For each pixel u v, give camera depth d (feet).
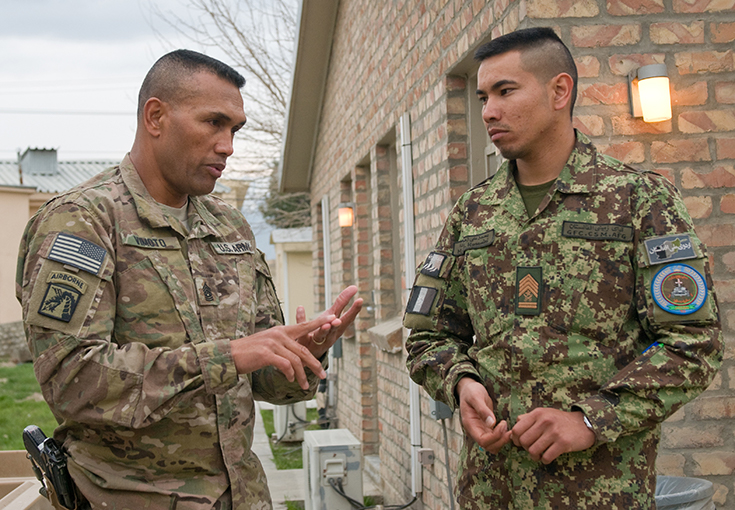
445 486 13.26
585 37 9.65
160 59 6.71
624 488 5.85
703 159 9.71
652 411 5.59
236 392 6.81
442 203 13.26
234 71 6.85
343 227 25.20
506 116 6.34
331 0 24.11
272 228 63.00
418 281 7.29
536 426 5.57
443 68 13.09
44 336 5.82
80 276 5.91
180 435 6.34
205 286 6.72
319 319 6.32
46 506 9.29
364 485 19.48
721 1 9.80
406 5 15.67
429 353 6.94
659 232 5.86
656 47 9.73
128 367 5.83
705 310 5.66
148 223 6.56
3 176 77.77
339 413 26.99
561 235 6.16
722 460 9.51
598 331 5.99
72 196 6.27
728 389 9.57
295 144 30.94
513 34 6.48
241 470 6.73
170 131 6.51
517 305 6.23
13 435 26.99
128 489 6.18
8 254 60.85
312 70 27.04
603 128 9.68
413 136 15.34
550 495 5.97
